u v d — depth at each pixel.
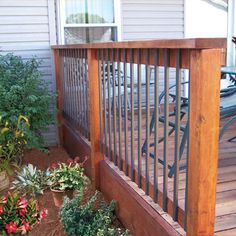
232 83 5.16
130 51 2.17
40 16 4.74
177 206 1.77
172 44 1.50
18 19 4.66
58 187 2.92
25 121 3.82
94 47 2.74
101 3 5.02
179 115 1.62
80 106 3.77
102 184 3.05
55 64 4.71
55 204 2.96
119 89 2.52
